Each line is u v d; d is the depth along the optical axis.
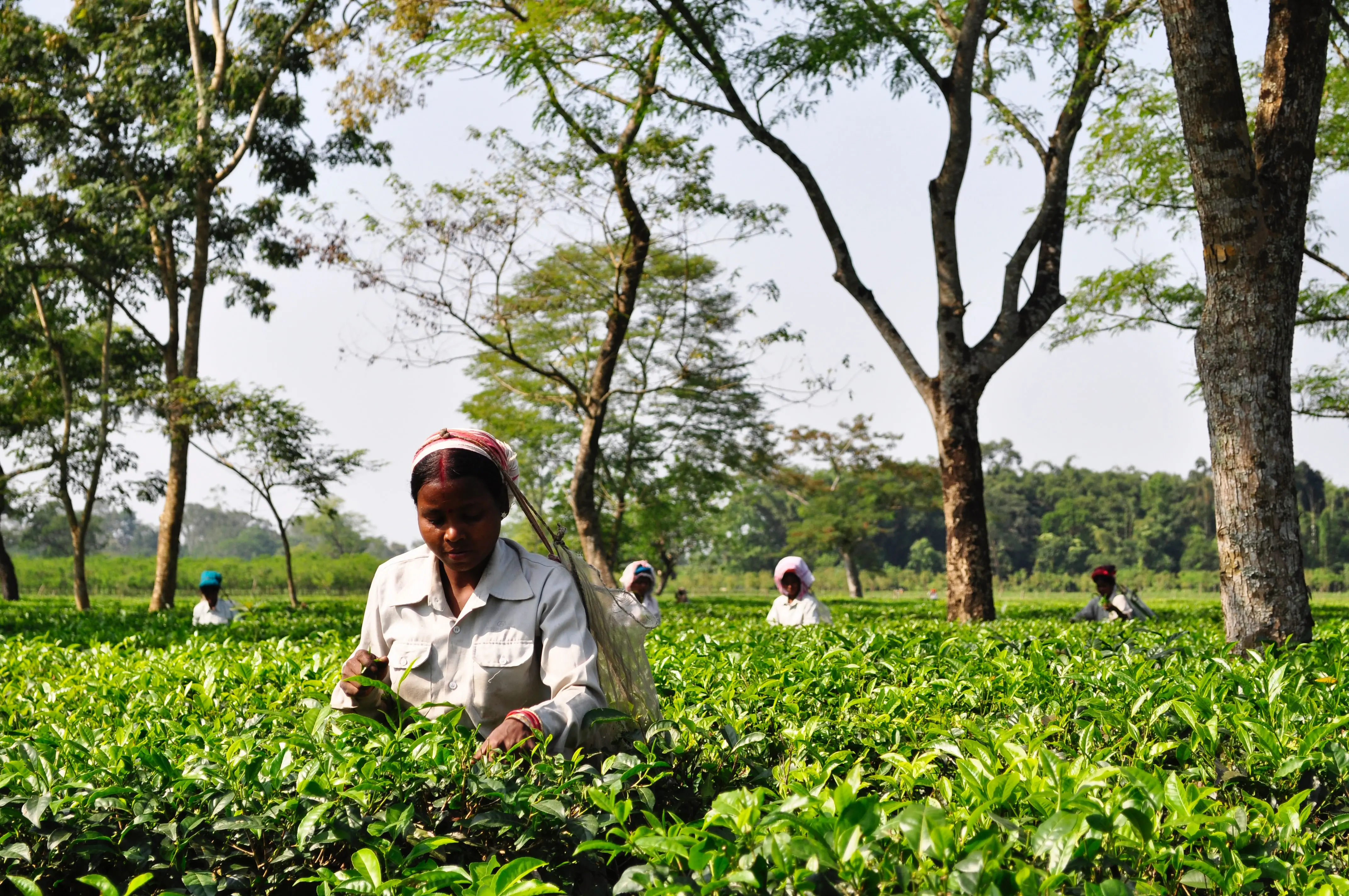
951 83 12.58
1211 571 82.69
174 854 2.22
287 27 21.30
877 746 3.19
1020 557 93.62
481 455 2.75
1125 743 2.97
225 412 20.31
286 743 2.70
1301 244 6.37
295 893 2.38
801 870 1.78
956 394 13.23
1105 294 16.55
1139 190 15.74
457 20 13.80
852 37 12.35
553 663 2.80
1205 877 2.00
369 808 2.38
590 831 2.20
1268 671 4.45
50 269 21.42
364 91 16.12
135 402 22.72
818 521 51.97
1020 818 2.14
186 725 3.48
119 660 6.13
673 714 3.54
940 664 4.87
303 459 20.95
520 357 19.28
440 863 2.29
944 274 13.23
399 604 2.94
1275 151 6.33
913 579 84.88
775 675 4.43
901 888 1.83
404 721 2.96
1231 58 6.23
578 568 3.02
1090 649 5.39
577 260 22.39
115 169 21.25
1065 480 98.44
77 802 2.36
